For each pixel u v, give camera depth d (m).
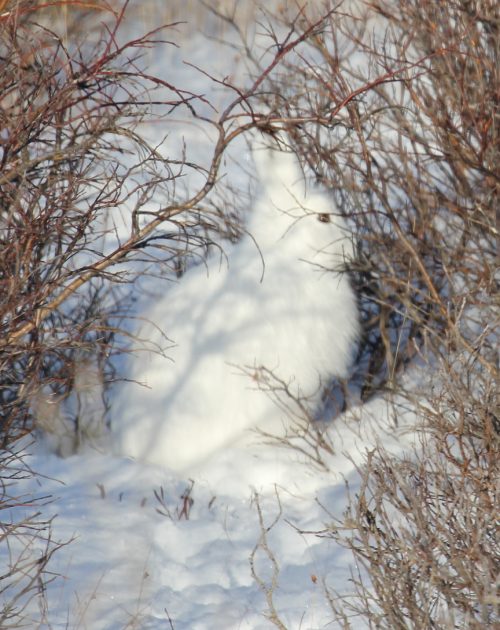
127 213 22.36
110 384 17.02
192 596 12.45
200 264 17.12
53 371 16.31
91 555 13.18
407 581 10.16
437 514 10.68
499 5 15.79
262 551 13.48
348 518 11.09
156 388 16.09
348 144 17.12
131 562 12.99
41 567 11.47
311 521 14.08
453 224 16.56
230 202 20.84
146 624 11.73
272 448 15.94
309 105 17.25
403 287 16.69
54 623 11.49
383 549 11.16
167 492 15.19
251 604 12.13
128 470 15.66
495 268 14.99
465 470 11.41
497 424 12.31
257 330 15.38
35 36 14.23
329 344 15.69
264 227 15.81
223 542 13.72
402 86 16.50
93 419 16.66
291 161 15.53
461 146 16.23
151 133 26.67
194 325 15.83
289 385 15.64
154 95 29.80
